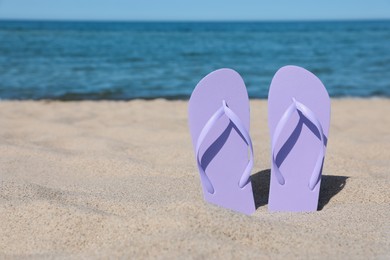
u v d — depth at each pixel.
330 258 0.61
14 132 1.51
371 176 1.06
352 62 4.72
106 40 8.52
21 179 1.03
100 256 0.61
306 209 0.84
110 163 1.13
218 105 0.86
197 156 0.82
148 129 1.58
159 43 7.88
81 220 0.71
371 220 0.77
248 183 0.85
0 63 4.30
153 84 3.27
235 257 0.60
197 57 5.35
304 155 0.87
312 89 0.88
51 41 7.80
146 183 0.99
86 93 2.82
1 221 0.73
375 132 1.62
